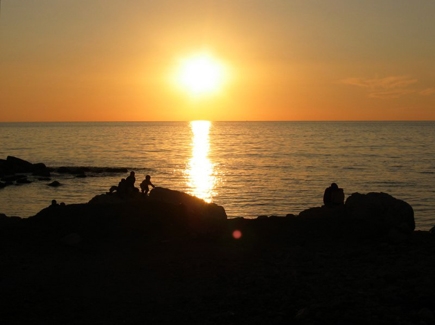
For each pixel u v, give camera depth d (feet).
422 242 41.19
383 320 25.54
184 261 37.24
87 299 30.25
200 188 152.97
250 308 28.09
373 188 152.97
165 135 596.70
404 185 158.92
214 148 347.56
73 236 41.73
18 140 453.17
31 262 37.32
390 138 463.01
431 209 117.60
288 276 32.83
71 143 410.72
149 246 41.29
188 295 30.55
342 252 39.01
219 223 48.44
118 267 36.14
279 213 112.37
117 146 374.02
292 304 28.25
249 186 157.07
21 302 29.78
